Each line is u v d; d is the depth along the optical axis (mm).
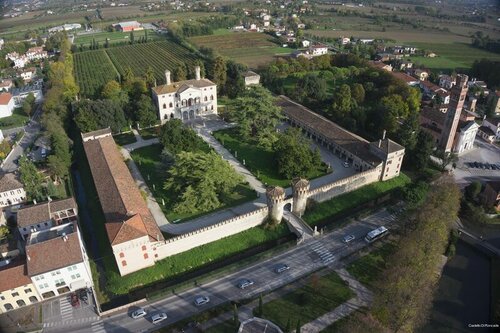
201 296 92188
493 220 119625
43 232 99688
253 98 168000
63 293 94938
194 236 106312
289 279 96938
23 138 181625
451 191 111375
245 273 99125
